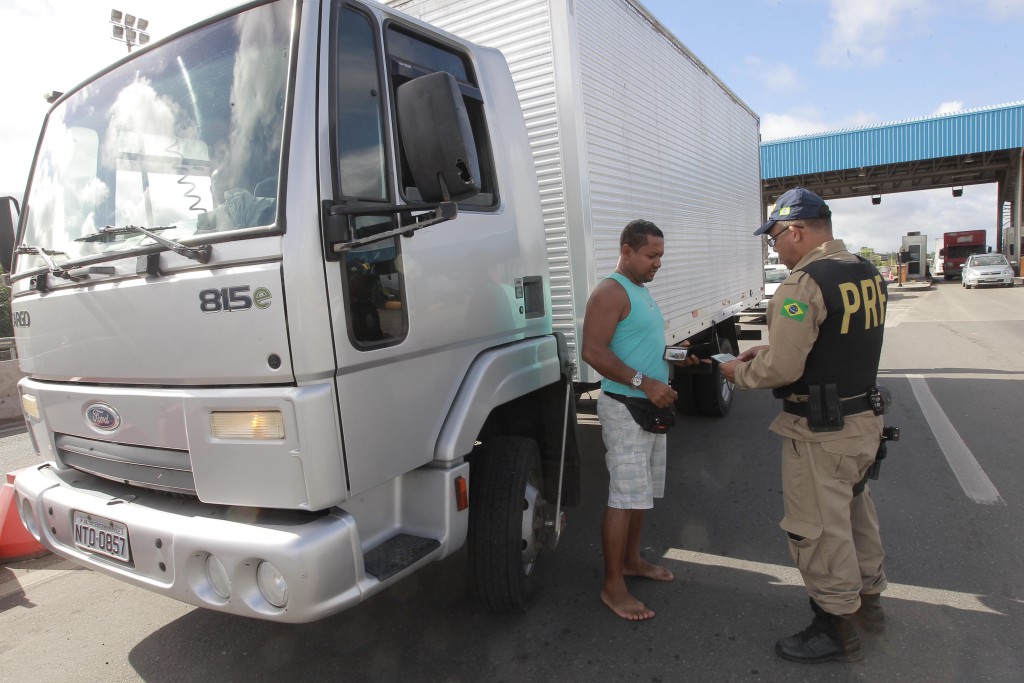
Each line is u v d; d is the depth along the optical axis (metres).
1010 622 2.89
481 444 3.10
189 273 2.15
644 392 3.01
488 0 3.84
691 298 5.79
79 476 2.74
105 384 2.46
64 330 2.54
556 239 3.73
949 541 3.69
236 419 2.09
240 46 2.29
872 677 2.58
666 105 5.26
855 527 2.80
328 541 2.05
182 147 2.33
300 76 2.13
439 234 2.61
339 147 2.21
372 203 2.31
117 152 2.53
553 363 3.36
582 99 3.70
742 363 2.74
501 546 2.91
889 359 10.12
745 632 2.94
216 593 2.16
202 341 2.13
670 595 3.30
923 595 3.15
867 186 34.22
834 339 2.50
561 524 3.50
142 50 2.56
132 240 2.40
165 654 3.00
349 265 2.18
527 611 3.21
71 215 2.67
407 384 2.43
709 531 4.06
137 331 2.28
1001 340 11.53
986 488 4.41
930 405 6.85
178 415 2.21
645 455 3.14
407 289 2.42
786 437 2.66
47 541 2.66
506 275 3.06
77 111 2.76
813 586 2.65
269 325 2.02
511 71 3.79
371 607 3.31
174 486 2.30
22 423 8.43
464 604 3.30
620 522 3.11
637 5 4.67
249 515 2.19
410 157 2.21
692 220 5.89
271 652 2.97
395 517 2.57
